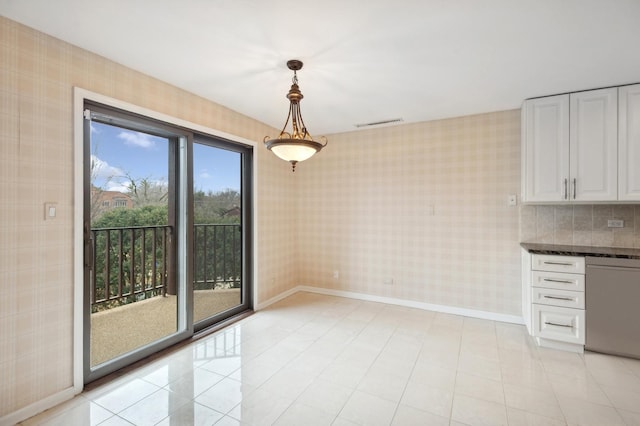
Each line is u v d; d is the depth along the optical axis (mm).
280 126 4000
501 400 1996
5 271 1737
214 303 3771
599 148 2719
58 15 1729
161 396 2039
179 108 2768
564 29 1868
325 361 2508
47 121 1901
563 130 2854
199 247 3879
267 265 3938
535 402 1973
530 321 2834
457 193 3605
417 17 1763
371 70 2436
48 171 1906
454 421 1802
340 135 4309
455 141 3611
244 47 2096
